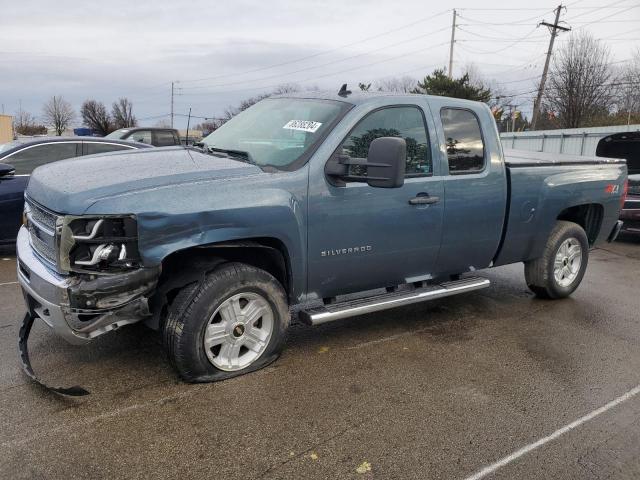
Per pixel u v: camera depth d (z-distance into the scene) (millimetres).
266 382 3707
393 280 4469
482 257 4992
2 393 3426
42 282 3209
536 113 41188
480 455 3006
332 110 4117
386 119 4195
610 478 2859
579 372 4113
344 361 4129
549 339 4773
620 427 3357
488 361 4254
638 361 4363
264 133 4266
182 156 3957
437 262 4648
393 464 2889
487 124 4855
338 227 3906
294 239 3688
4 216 7023
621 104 42812
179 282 3465
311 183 3750
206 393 3514
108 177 3369
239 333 3672
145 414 3240
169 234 3211
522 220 5145
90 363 3896
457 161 4602
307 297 4012
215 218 3326
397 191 4152
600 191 5848
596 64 40500
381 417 3344
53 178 3537
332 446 3018
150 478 2691
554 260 5668
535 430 3285
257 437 3064
